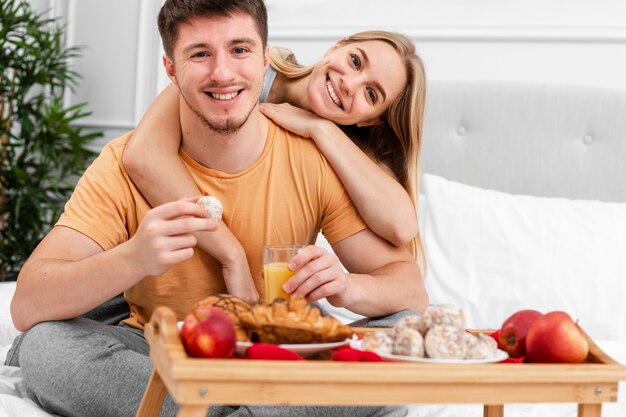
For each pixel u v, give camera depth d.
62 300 1.47
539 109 2.66
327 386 0.92
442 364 0.96
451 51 2.82
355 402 0.93
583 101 2.64
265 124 1.75
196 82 1.53
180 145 1.72
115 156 1.68
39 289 1.49
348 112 1.90
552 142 2.64
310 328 1.04
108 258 1.41
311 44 2.95
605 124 2.62
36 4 3.44
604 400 0.99
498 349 1.11
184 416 0.91
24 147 3.32
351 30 2.91
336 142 1.75
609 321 2.21
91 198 1.62
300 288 1.41
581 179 2.62
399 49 1.95
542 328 1.04
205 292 1.70
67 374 1.38
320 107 1.90
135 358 1.39
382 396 0.93
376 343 1.05
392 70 1.90
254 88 1.57
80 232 1.59
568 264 2.27
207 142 1.66
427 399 0.94
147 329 1.12
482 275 2.31
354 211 1.77
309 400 0.92
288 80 2.06
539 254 2.29
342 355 0.99
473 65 2.81
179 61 1.55
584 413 1.00
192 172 1.71
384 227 1.73
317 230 1.81
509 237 2.34
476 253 2.34
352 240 1.77
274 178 1.72
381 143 2.02
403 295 1.65
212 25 1.51
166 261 1.30
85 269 1.44
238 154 1.68
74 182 3.49
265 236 1.72
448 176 2.70
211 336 0.94
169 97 1.75
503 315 2.27
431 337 1.03
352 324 1.70
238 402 0.90
